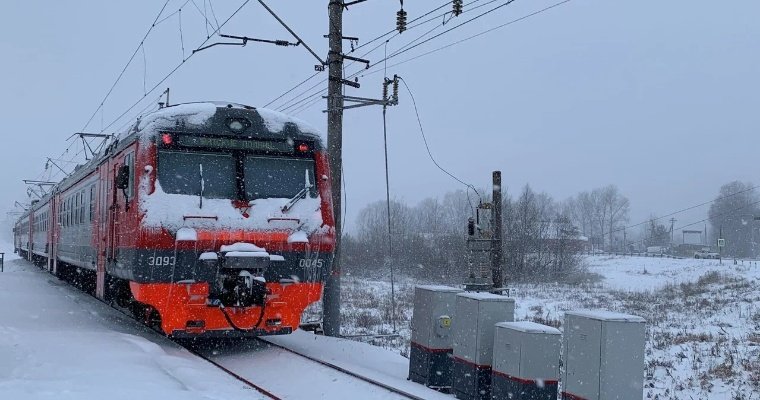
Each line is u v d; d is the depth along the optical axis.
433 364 8.80
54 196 23.55
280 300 10.31
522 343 7.18
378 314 18.67
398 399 7.73
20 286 19.55
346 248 49.06
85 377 7.24
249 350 11.06
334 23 13.69
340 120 13.66
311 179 10.75
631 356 6.62
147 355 8.73
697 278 42.03
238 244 9.91
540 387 7.18
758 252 99.19
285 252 10.20
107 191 12.89
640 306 23.47
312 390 8.50
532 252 42.81
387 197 14.42
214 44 13.96
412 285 33.91
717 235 101.19
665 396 9.73
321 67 13.91
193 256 9.73
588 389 6.70
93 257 14.50
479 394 7.95
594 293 30.91
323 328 13.64
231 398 7.02
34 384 6.74
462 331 8.36
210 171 10.16
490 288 15.23
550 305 23.59
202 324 9.88
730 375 11.19
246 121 10.50
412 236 47.62
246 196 10.20
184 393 6.84
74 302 15.85
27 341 9.13
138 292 9.88
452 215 86.38
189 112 10.26
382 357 11.03
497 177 15.52
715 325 18.38
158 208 9.70
